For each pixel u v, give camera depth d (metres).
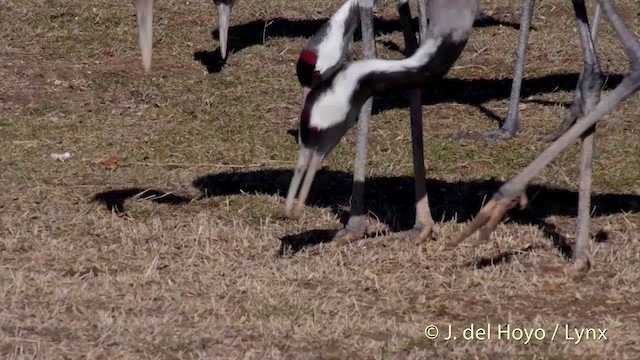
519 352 8.59
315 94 9.42
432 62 9.27
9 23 18.55
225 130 14.58
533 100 15.84
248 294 9.67
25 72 16.66
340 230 11.06
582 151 10.02
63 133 14.38
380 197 12.35
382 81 9.34
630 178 12.84
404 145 13.95
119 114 15.18
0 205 11.98
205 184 12.77
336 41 10.61
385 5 19.72
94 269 10.29
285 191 12.53
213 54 17.59
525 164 13.38
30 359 8.34
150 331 8.89
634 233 11.20
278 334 8.85
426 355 8.49
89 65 17.11
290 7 19.69
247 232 11.20
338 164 13.32
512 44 18.02
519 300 9.66
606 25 18.70
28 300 9.52
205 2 19.83
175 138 14.26
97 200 12.18
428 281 10.04
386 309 9.46
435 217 11.76
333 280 10.06
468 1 9.23
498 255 10.59
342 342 8.73
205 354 8.45
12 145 13.91
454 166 13.30
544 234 11.12
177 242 11.00
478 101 15.82
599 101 9.81
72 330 8.91
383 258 10.55
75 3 19.42
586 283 9.98
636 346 8.73
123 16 18.91
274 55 17.55
